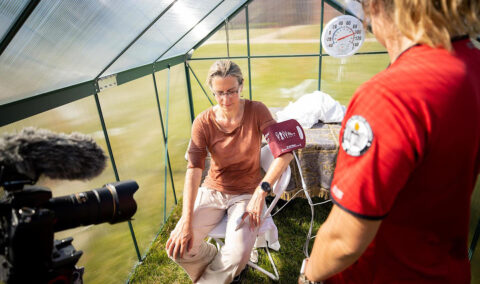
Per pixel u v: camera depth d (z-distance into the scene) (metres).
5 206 0.62
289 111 3.16
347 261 0.60
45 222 0.60
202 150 1.83
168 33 2.52
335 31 3.42
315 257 0.68
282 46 4.00
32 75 1.28
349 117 0.56
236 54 4.07
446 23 0.49
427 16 0.49
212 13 3.18
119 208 0.76
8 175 0.61
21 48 1.12
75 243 1.68
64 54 1.39
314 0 3.82
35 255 0.61
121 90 2.18
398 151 0.49
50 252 0.64
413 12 0.50
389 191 0.51
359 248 0.56
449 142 0.49
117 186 0.79
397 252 0.64
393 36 0.58
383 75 0.52
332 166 2.55
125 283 2.20
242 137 1.79
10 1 0.91
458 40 0.52
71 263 0.69
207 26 3.53
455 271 0.65
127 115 2.26
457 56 0.50
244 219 1.67
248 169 1.86
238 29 3.96
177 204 3.22
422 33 0.50
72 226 0.71
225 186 1.86
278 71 5.78
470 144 0.51
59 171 0.60
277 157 1.79
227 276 1.63
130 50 2.11
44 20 1.12
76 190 1.62
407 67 0.50
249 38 3.94
